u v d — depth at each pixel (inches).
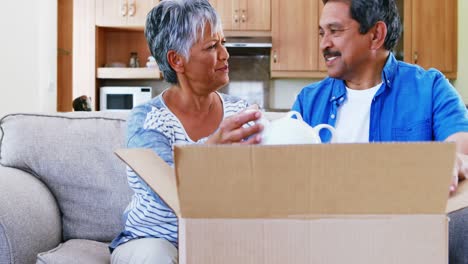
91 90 208.5
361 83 54.2
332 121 55.2
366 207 21.7
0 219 49.3
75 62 208.2
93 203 63.6
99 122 66.5
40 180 64.2
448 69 213.3
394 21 51.6
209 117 53.9
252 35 210.8
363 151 21.1
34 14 136.9
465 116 50.4
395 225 21.8
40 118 66.2
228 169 21.6
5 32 126.0
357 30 50.8
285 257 21.9
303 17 211.0
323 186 21.5
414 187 21.4
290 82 224.1
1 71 124.6
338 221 21.8
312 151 21.3
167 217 47.9
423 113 52.5
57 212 62.6
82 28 208.2
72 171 63.6
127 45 224.5
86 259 52.0
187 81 52.2
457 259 47.4
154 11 52.1
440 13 212.2
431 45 212.4
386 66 53.8
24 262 50.6
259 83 224.2
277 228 21.9
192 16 50.3
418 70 55.2
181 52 50.8
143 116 50.4
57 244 60.5
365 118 54.1
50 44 148.4
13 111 129.0
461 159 28.4
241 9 210.2
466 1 211.2
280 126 29.6
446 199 21.5
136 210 49.1
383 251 21.8
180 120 51.9
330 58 52.7
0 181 54.9
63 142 64.4
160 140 48.3
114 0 208.5
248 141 29.6
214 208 22.0
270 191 21.7
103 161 64.1
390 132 53.1
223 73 52.7
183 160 21.7
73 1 200.4
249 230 22.0
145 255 44.7
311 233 21.8
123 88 209.9
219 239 22.1
